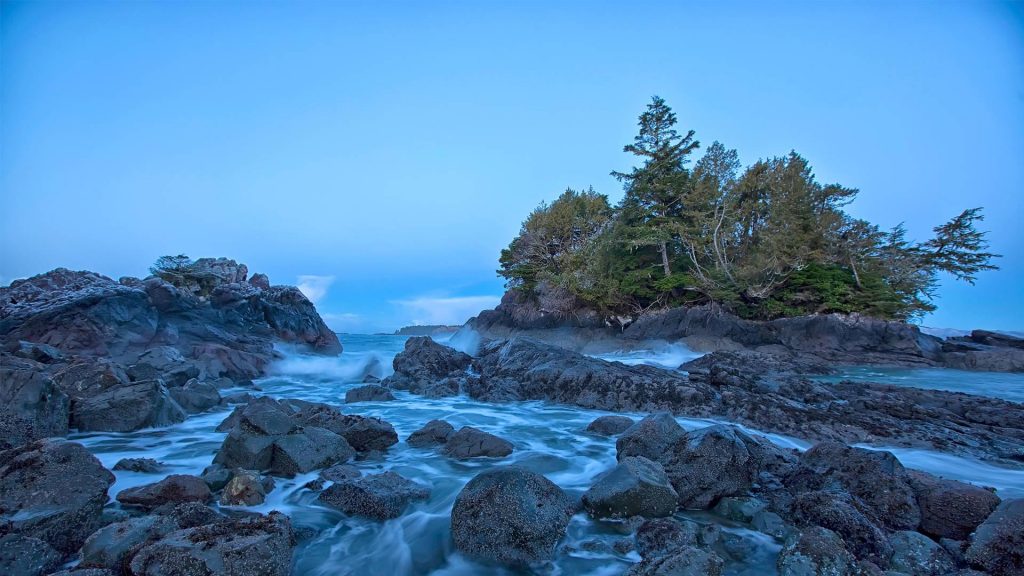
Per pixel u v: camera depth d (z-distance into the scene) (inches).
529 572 188.7
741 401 452.4
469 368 757.9
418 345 776.3
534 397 577.3
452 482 283.0
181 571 155.9
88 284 981.2
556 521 208.4
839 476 251.6
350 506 238.7
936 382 918.4
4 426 309.4
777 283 1542.8
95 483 213.6
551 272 1898.4
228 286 1150.3
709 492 252.1
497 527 198.5
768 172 1723.7
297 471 284.2
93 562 169.5
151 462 301.3
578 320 1745.8
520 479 212.5
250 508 237.1
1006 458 350.0
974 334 1480.1
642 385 505.7
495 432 418.3
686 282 1604.3
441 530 221.6
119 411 393.4
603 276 1710.1
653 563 169.8
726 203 1643.7
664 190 1870.1
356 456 333.1
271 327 1182.9
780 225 1625.2
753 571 185.3
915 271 1764.3
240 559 161.9
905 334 1347.2
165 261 1733.5
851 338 1389.0
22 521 181.6
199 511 205.0
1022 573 173.6
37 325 748.6
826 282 1537.9
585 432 415.5
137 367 530.9
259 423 301.1
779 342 1424.7
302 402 483.5
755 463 270.1
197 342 911.0
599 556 196.9
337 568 191.6
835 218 1654.8
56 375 429.1
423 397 608.4
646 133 1947.6
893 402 479.8
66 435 370.6
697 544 201.3
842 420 415.8
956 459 346.3
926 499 225.1
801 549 181.5
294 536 201.2
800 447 378.3
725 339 1407.5
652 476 237.8
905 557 188.5
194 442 372.5
